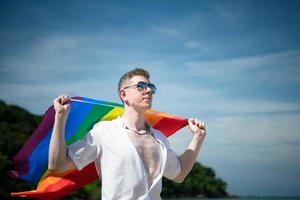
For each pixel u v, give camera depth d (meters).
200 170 164.88
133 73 4.22
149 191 3.94
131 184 3.84
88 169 4.72
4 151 50.06
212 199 157.50
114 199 3.84
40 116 67.44
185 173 4.60
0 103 63.38
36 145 4.70
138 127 4.19
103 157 3.97
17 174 4.76
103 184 3.92
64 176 4.72
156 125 5.28
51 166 3.78
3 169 44.72
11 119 61.06
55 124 3.72
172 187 130.25
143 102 4.11
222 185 168.38
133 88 4.15
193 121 4.84
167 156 4.30
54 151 3.71
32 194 4.60
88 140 3.97
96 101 4.94
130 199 3.83
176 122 5.18
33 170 4.73
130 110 4.18
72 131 4.89
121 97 4.27
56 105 3.71
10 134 54.22
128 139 3.98
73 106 4.90
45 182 4.73
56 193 4.72
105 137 4.00
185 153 4.68
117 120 4.20
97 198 64.44
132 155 3.89
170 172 4.39
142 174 3.89
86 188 64.56
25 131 59.03
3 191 43.94
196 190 151.38
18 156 4.72
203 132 4.77
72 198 60.50
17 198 44.50
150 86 4.16
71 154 3.85
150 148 4.12
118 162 3.87
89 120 4.96
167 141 4.42
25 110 65.88
